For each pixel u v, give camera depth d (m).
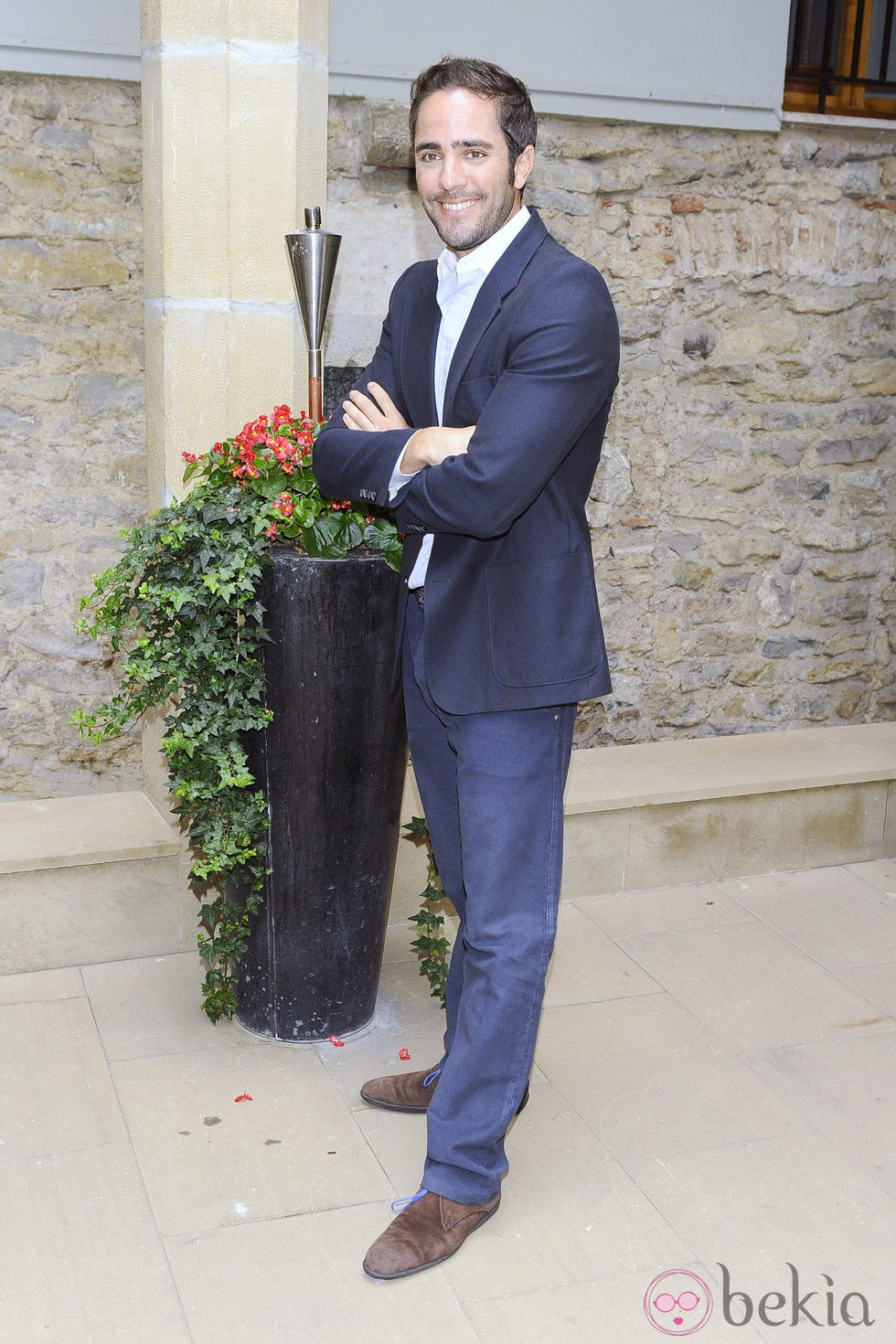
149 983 2.63
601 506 4.08
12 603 3.86
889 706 4.56
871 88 4.13
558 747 1.86
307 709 2.19
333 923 2.35
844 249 4.13
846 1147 2.15
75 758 4.02
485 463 1.68
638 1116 2.23
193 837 2.27
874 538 4.39
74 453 3.82
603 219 3.92
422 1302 1.76
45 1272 1.79
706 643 4.29
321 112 2.56
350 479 1.90
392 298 2.05
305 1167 2.05
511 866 1.82
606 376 1.74
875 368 4.25
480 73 1.72
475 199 1.75
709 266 4.02
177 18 2.35
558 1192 2.01
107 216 3.69
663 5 3.73
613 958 2.83
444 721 1.92
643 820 3.16
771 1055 2.44
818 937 2.97
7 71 3.50
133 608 2.31
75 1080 2.27
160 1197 1.96
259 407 2.58
